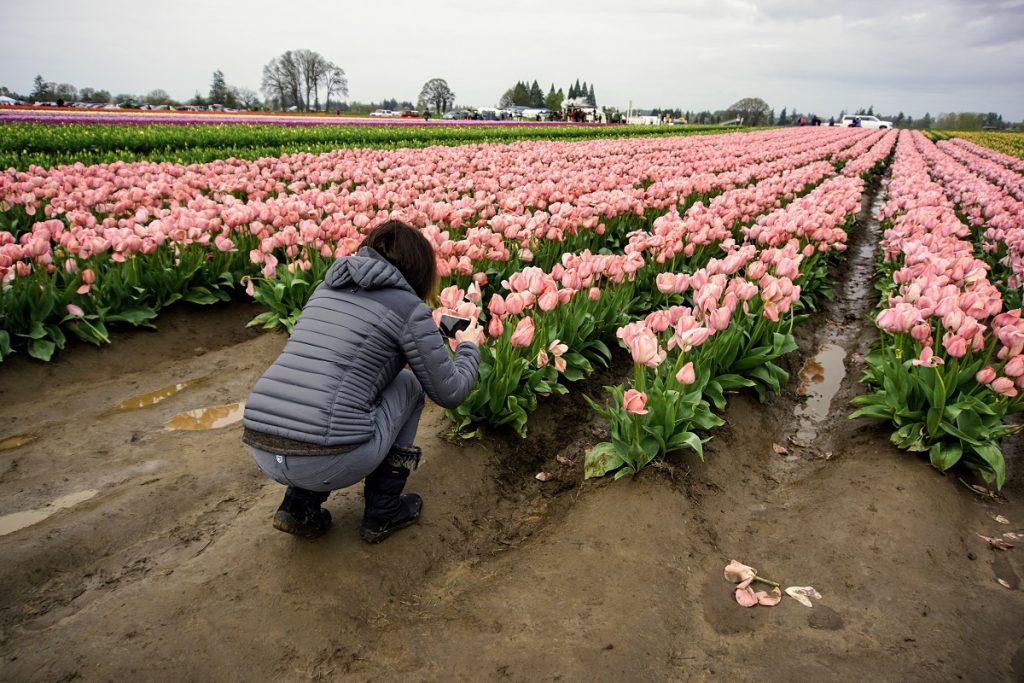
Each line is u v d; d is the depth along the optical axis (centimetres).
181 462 383
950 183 1362
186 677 229
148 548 302
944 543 314
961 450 369
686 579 293
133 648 240
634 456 357
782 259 463
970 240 953
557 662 245
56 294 512
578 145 1897
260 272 662
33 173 879
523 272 402
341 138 2014
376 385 248
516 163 1278
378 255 256
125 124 2159
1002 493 373
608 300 532
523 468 391
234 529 309
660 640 257
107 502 330
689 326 349
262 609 260
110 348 530
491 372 389
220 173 1020
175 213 600
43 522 322
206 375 516
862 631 261
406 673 239
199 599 263
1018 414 474
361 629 259
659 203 812
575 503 352
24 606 266
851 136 4000
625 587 284
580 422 452
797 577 296
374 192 744
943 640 256
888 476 363
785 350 477
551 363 435
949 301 389
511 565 306
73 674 229
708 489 363
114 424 431
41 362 491
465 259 461
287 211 618
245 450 396
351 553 293
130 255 562
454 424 407
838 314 739
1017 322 373
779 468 411
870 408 422
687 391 403
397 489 294
